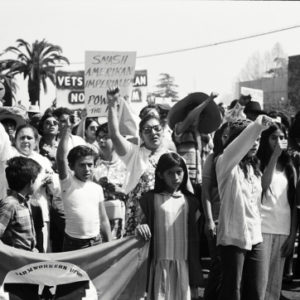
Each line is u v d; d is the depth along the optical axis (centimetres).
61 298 487
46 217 648
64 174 575
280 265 603
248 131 477
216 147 578
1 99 857
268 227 595
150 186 563
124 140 579
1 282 479
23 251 484
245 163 519
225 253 508
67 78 1052
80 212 568
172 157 503
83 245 569
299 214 624
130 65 809
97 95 812
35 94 5153
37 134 697
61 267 487
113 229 695
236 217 501
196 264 505
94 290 489
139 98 1136
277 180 605
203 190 583
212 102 721
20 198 511
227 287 507
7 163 524
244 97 994
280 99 4697
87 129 872
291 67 4534
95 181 709
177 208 505
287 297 668
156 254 504
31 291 483
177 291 501
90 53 807
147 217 506
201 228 639
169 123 749
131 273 493
